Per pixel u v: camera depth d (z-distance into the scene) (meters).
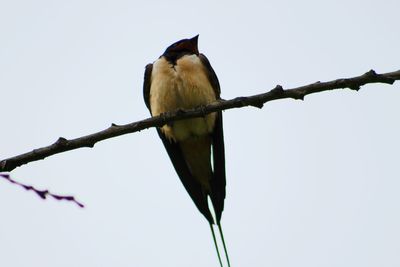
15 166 6.70
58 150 6.95
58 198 3.98
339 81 7.04
